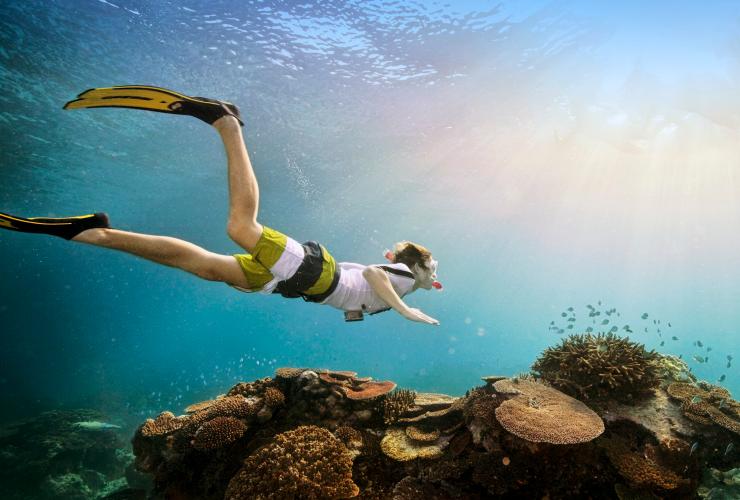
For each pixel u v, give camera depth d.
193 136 18.72
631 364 5.34
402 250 3.33
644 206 34.28
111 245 2.18
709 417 4.89
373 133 19.17
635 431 4.84
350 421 5.68
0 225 1.98
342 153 21.48
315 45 13.38
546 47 14.15
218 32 12.29
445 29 13.09
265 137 19.23
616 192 30.25
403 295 3.14
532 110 17.62
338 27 12.73
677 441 4.57
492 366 43.56
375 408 5.83
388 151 21.33
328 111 17.06
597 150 22.23
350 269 2.98
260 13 11.86
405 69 14.79
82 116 16.75
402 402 5.84
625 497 4.24
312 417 5.81
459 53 14.09
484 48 13.93
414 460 4.93
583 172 25.73
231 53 13.22
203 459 5.66
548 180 27.02
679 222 39.44
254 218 2.44
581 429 4.35
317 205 31.75
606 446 4.62
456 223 39.00
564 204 33.06
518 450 4.58
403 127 18.69
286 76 14.63
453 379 32.91
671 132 20.62
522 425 4.43
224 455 5.52
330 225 39.22
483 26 13.10
